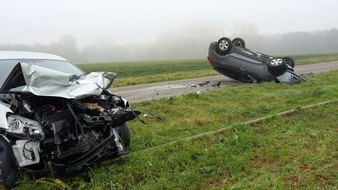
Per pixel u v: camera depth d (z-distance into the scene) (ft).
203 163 17.15
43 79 15.29
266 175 15.30
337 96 34.17
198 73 75.05
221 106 31.09
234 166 16.47
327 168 15.98
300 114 27.22
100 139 16.80
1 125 14.32
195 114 28.91
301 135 21.31
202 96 36.81
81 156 15.90
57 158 15.61
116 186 15.17
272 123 24.79
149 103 34.37
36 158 14.98
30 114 15.38
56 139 15.16
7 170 14.51
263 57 48.37
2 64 18.97
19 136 14.55
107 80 18.47
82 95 15.65
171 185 14.92
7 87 16.40
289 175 15.44
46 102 16.25
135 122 26.81
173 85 54.13
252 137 20.63
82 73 21.77
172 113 30.14
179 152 19.15
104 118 16.26
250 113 28.78
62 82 15.84
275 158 17.63
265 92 39.27
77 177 16.14
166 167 16.80
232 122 26.12
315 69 74.43
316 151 18.26
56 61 21.72
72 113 15.39
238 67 49.11
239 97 36.50
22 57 20.40
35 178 15.48
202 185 15.05
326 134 21.11
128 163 17.54
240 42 51.90
